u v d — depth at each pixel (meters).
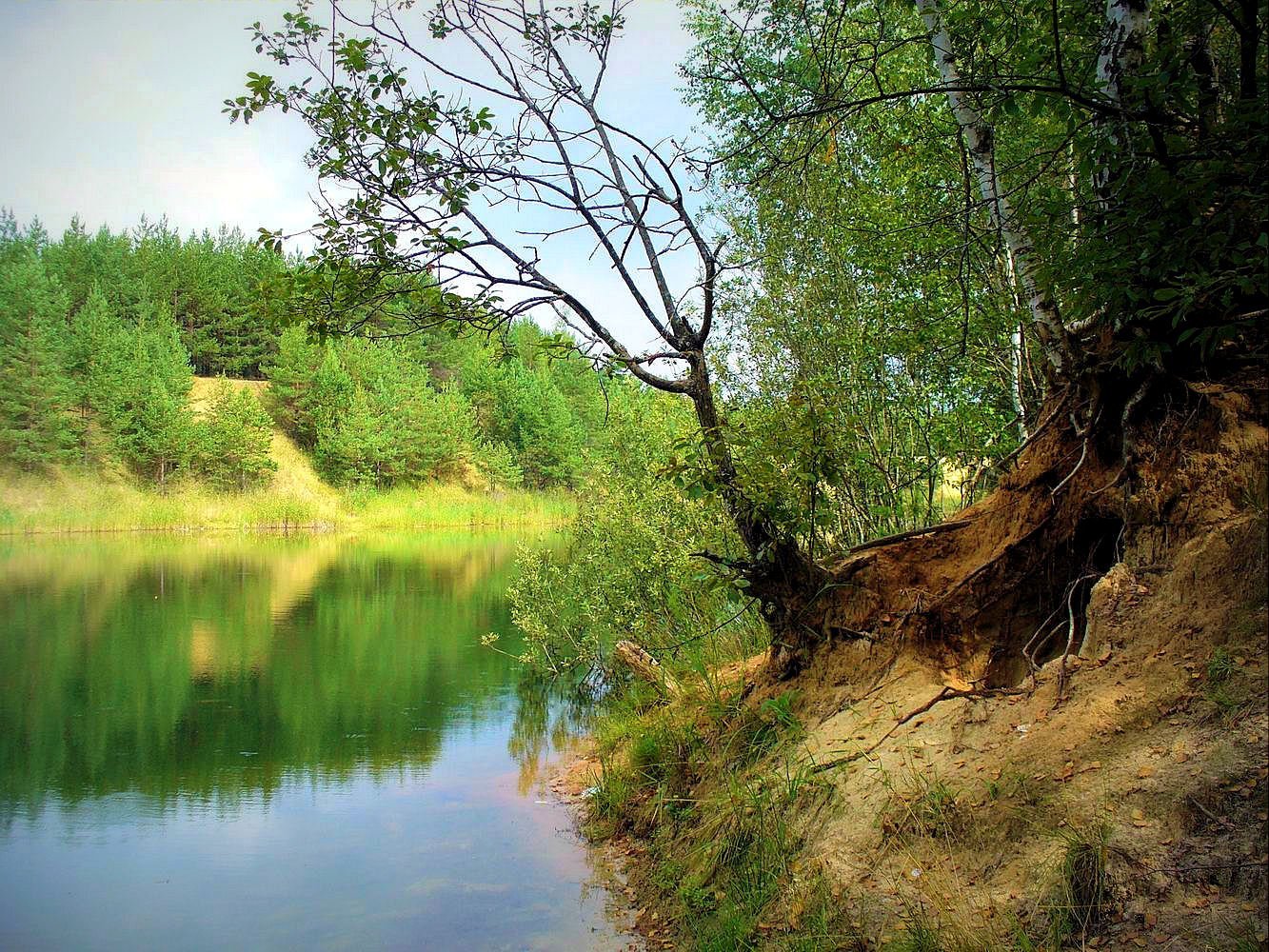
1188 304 3.81
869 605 5.81
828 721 5.66
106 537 42.72
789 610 6.14
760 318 9.57
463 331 6.05
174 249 77.06
